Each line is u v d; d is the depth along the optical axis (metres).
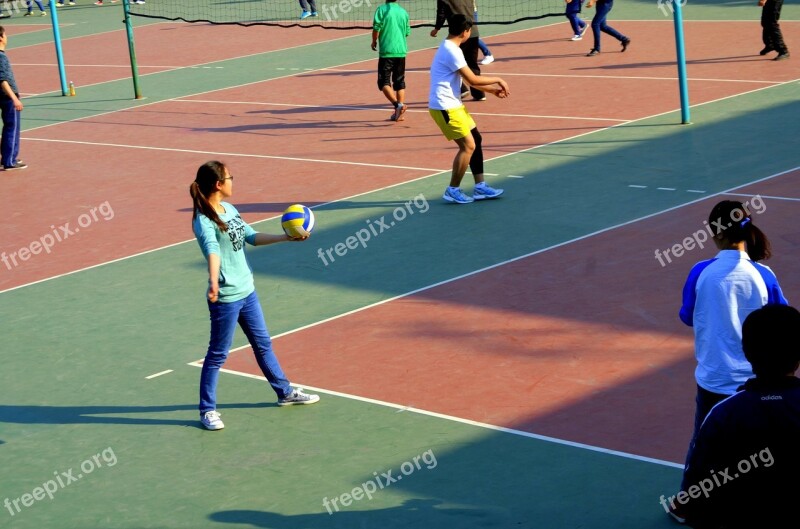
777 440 5.21
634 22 32.88
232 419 9.63
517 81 25.16
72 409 10.12
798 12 32.12
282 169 18.98
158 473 8.72
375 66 29.25
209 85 28.62
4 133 20.59
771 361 5.25
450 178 17.38
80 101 27.98
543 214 14.90
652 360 10.05
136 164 20.39
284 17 41.47
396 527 7.55
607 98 22.28
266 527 7.71
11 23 48.50
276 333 11.59
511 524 7.47
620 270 12.46
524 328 11.06
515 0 40.19
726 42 27.81
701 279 6.94
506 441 8.71
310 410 9.66
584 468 8.16
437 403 9.55
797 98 20.53
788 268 11.95
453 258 13.49
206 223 9.10
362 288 12.78
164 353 11.38
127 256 14.91
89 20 46.91
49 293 13.66
